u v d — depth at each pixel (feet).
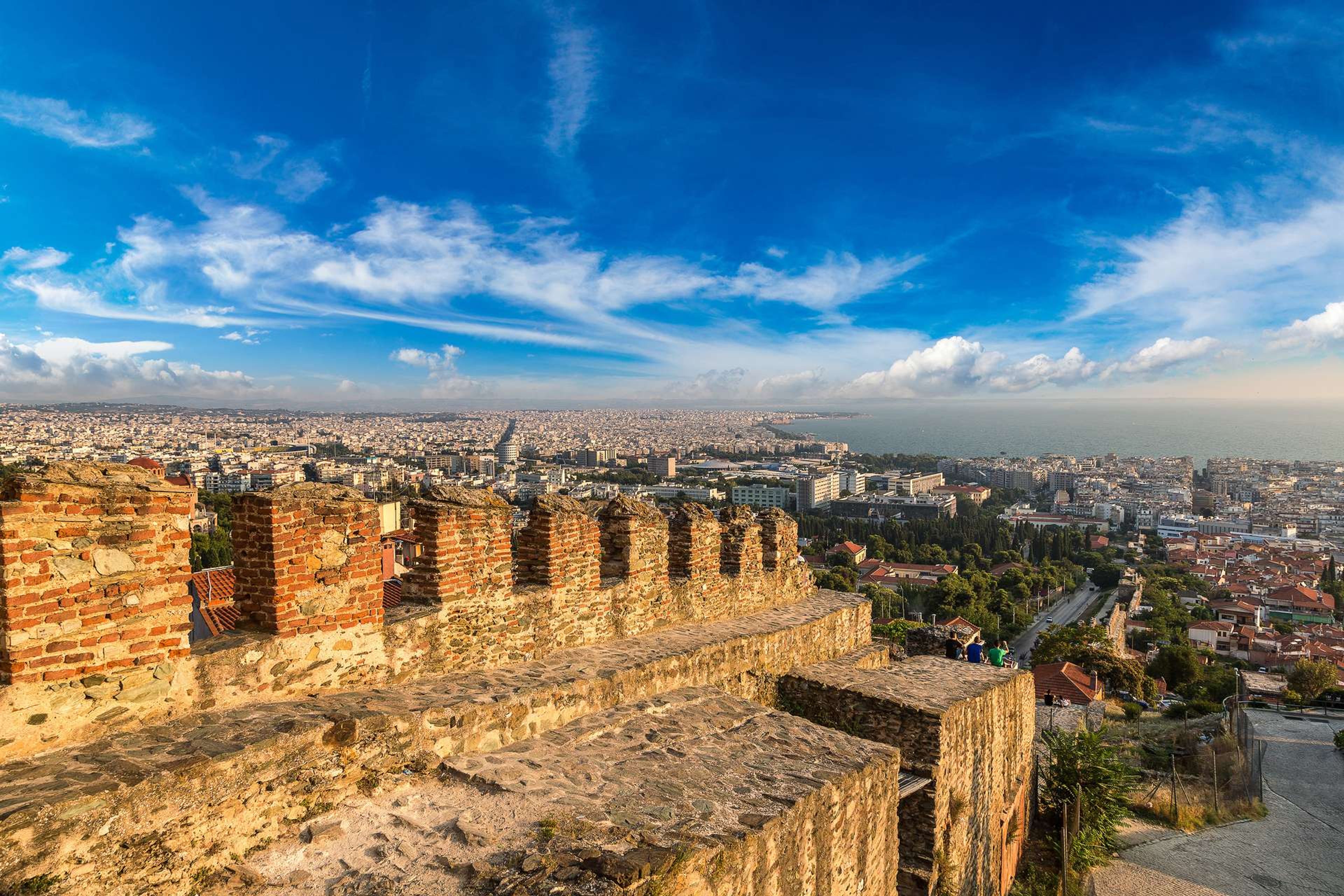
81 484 16.35
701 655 33.76
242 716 18.93
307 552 21.13
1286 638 283.18
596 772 22.86
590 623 32.42
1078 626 230.48
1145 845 67.92
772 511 49.34
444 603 25.35
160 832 15.51
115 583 16.94
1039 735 82.89
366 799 19.69
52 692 15.92
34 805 13.67
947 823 38.68
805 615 45.55
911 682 44.91
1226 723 95.76
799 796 23.16
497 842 18.16
